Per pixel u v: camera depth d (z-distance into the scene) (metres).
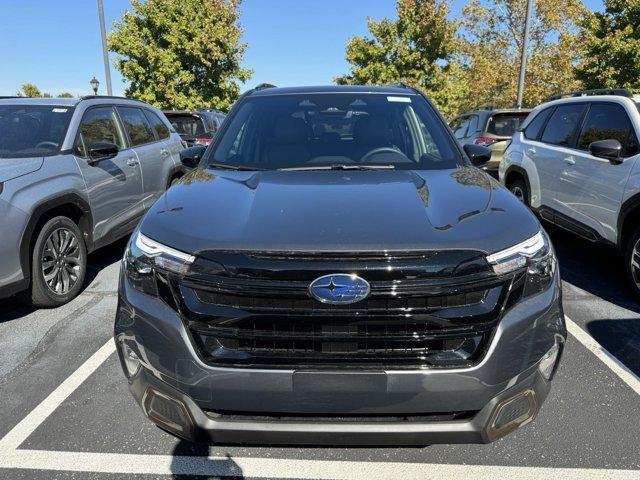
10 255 3.85
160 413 2.15
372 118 3.50
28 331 3.94
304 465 2.48
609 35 18.53
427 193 2.52
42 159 4.40
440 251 1.98
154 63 22.41
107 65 17.64
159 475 2.43
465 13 31.02
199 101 23.06
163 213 2.37
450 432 2.02
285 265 1.95
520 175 6.76
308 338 1.95
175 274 2.05
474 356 1.98
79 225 4.76
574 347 3.62
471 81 31.53
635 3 17.88
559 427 2.73
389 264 1.95
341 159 3.17
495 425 2.04
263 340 1.98
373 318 1.93
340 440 2.02
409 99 3.75
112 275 5.23
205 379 2.00
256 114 3.58
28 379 3.26
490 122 10.40
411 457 2.52
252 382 1.97
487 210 2.29
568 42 25.64
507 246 2.06
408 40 24.56
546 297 2.13
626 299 4.53
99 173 5.00
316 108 3.59
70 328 3.99
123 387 3.16
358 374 1.94
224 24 23.25
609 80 18.61
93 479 2.40
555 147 5.86
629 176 4.47
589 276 5.13
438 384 1.96
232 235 2.07
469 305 1.99
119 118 5.80
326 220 2.14
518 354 2.04
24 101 5.16
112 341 3.78
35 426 2.78
